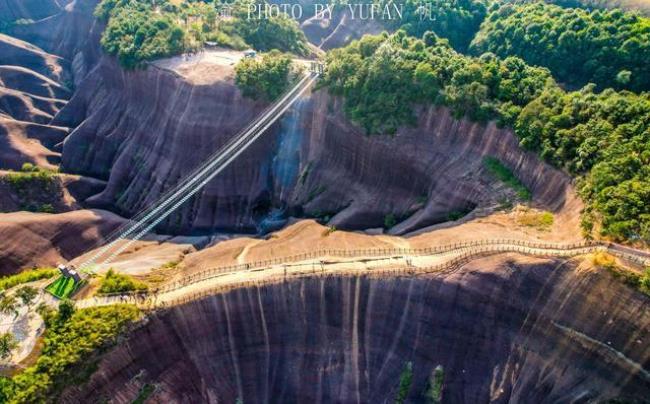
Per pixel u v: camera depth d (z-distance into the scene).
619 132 58.84
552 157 61.78
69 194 99.75
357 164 81.81
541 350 49.75
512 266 51.66
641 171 53.72
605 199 52.94
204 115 94.69
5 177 93.81
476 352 51.97
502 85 73.38
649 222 48.97
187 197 87.06
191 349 54.34
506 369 50.78
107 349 50.12
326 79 89.25
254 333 55.66
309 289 55.22
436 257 56.25
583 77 97.06
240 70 95.50
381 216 76.00
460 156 71.56
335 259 58.22
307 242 66.62
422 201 73.06
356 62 86.25
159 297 54.97
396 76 79.56
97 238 86.25
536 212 60.12
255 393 55.22
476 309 51.94
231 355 55.25
